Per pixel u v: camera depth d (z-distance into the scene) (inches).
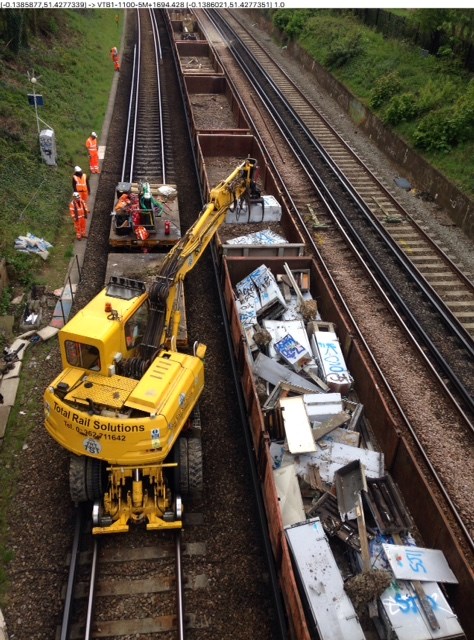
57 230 668.1
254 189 537.0
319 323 507.2
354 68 1154.7
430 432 437.4
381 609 303.3
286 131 979.3
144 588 331.0
